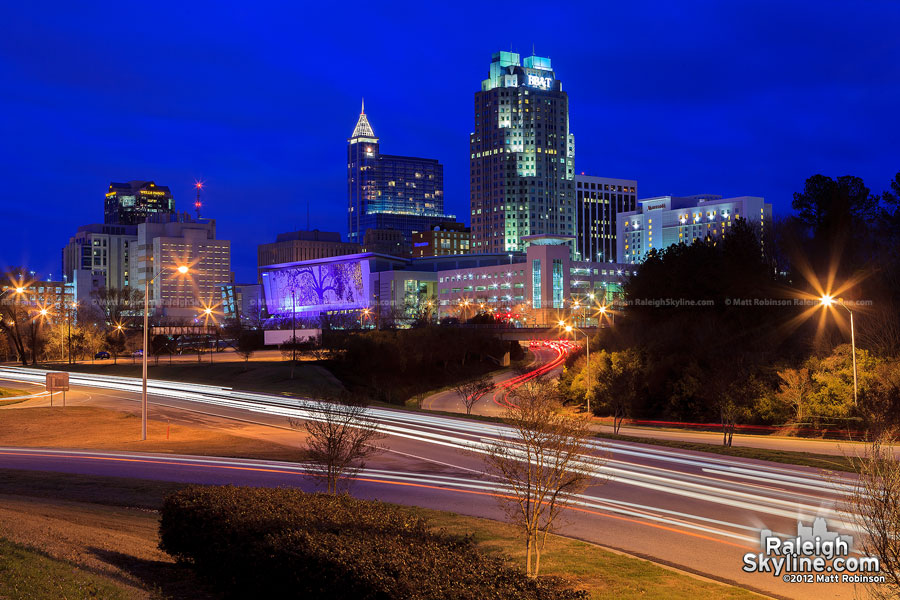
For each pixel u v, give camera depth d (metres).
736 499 30.58
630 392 72.38
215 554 14.23
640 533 25.31
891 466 15.20
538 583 12.23
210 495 16.16
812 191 102.50
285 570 12.49
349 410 44.34
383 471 38.84
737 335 82.50
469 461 42.06
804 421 62.16
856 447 46.09
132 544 17.94
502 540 23.59
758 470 37.44
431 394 105.56
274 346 159.50
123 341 161.25
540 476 20.91
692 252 101.25
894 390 50.38
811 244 96.75
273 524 14.09
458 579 11.60
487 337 140.62
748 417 65.94
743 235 95.38
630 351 85.88
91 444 50.00
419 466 40.47
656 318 98.69
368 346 110.06
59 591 11.54
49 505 25.06
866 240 93.88
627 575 19.86
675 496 31.34
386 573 11.63
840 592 19.08
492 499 31.39
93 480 34.47
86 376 110.56
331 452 30.02
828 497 30.61
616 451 44.09
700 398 72.88
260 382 97.44
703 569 21.20
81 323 172.75
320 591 11.91
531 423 21.19
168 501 16.30
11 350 158.50
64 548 14.84
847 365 63.09
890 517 13.97
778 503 29.72
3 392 86.00
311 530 13.59
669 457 41.88
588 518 27.55
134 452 46.22
